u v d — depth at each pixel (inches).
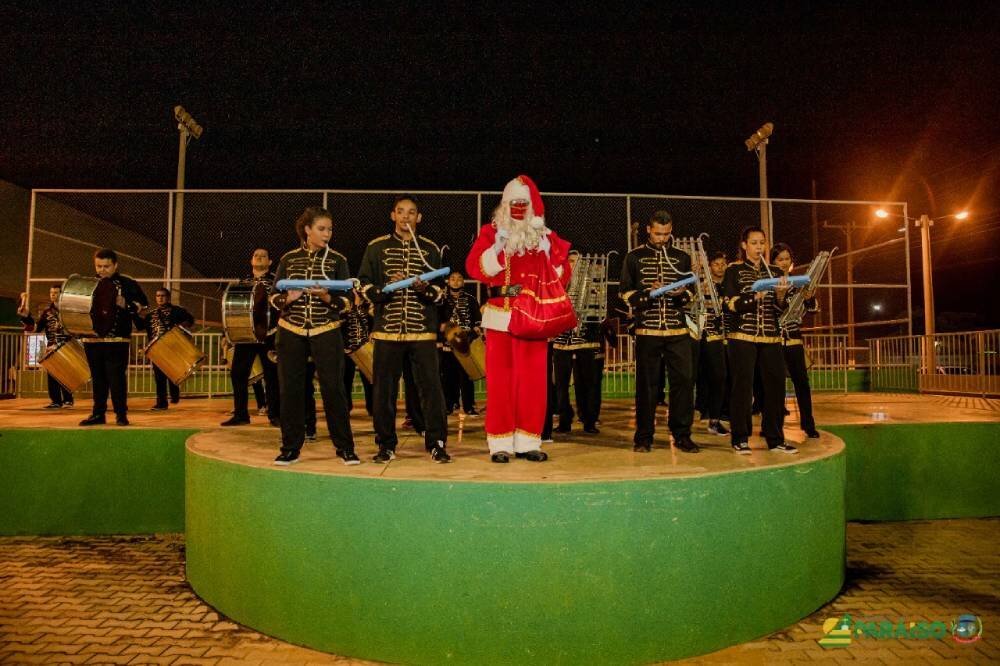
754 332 197.9
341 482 149.9
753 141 530.9
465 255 400.5
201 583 186.9
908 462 272.7
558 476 147.5
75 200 393.7
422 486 142.9
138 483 255.4
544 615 139.4
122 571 213.0
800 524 169.5
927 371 426.3
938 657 150.9
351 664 146.0
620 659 141.7
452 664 140.5
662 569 144.9
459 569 140.7
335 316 177.6
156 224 398.0
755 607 157.3
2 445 253.3
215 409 350.0
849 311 451.2
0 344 401.7
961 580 201.9
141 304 277.4
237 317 251.9
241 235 404.2
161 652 153.2
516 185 175.2
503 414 174.1
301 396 174.6
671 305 198.2
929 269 708.0
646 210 403.5
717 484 151.8
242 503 166.6
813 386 451.8
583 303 253.3
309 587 152.9
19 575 209.2
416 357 177.8
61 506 253.0
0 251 584.1
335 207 403.9
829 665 146.2
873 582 199.9
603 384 413.1
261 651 152.9
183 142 487.2
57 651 154.3
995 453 277.3
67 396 364.2
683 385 196.1
